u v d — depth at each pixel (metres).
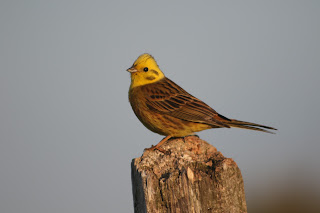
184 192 9.00
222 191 9.06
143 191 9.24
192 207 8.97
